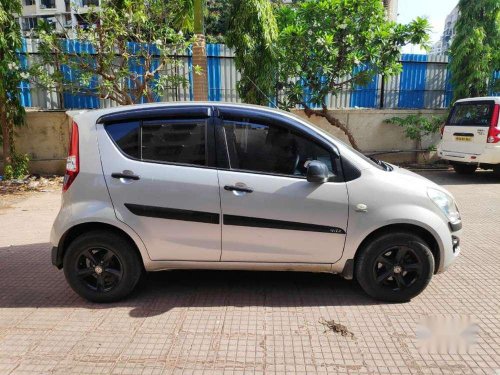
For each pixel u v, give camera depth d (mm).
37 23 9297
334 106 12141
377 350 3059
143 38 9336
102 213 3578
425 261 3691
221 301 3818
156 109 3707
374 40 9828
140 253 3691
